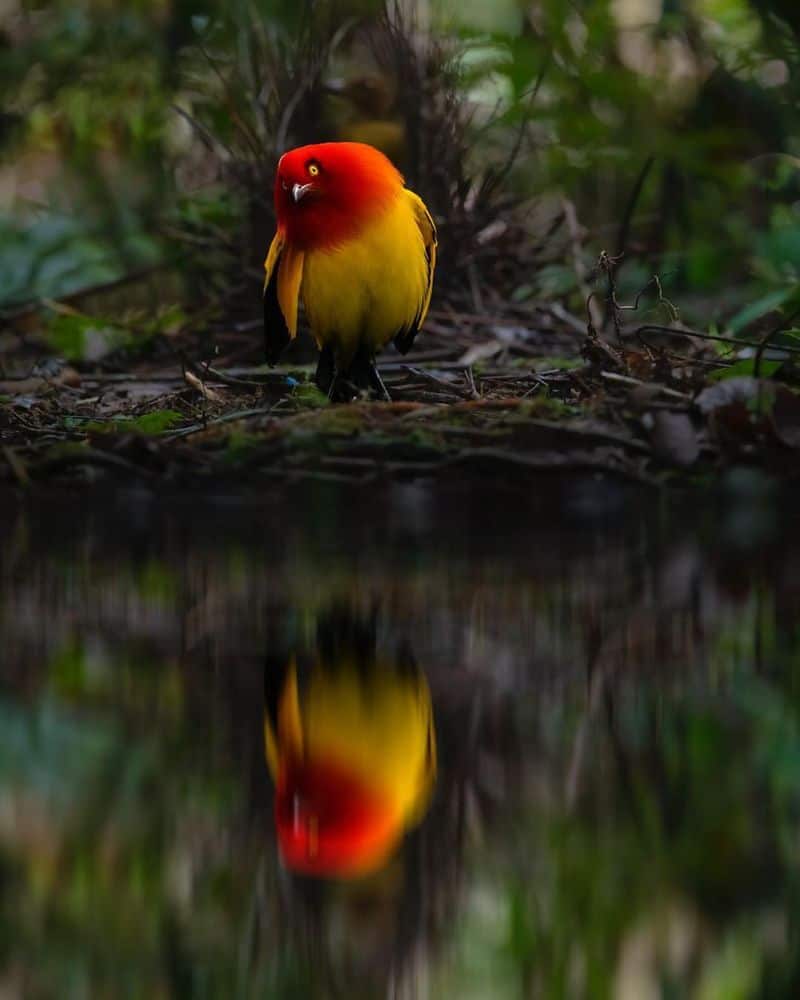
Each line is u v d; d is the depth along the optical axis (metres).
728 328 12.92
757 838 3.11
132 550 6.73
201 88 17.97
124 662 4.69
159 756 3.69
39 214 20.02
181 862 3.05
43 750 3.72
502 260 15.62
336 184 10.05
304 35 15.52
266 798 3.40
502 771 3.61
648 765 3.60
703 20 18.56
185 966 2.66
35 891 2.92
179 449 8.22
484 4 18.38
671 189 18.16
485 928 2.81
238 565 6.41
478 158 17.33
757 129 17.77
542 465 7.91
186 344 15.16
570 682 4.45
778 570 6.19
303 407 10.05
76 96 19.84
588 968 2.66
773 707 4.16
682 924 2.83
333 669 4.61
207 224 16.05
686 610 5.44
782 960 2.70
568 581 6.02
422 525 7.16
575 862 3.01
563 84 17.50
